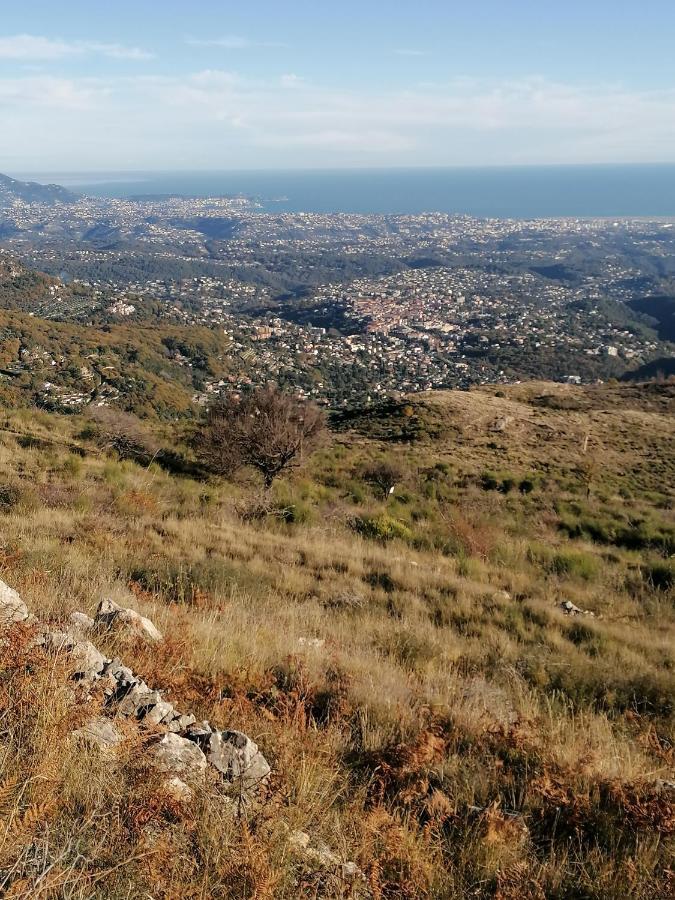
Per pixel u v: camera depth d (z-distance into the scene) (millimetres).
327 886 1800
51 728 1943
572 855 2377
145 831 1724
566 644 6234
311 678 3807
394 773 2709
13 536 5809
